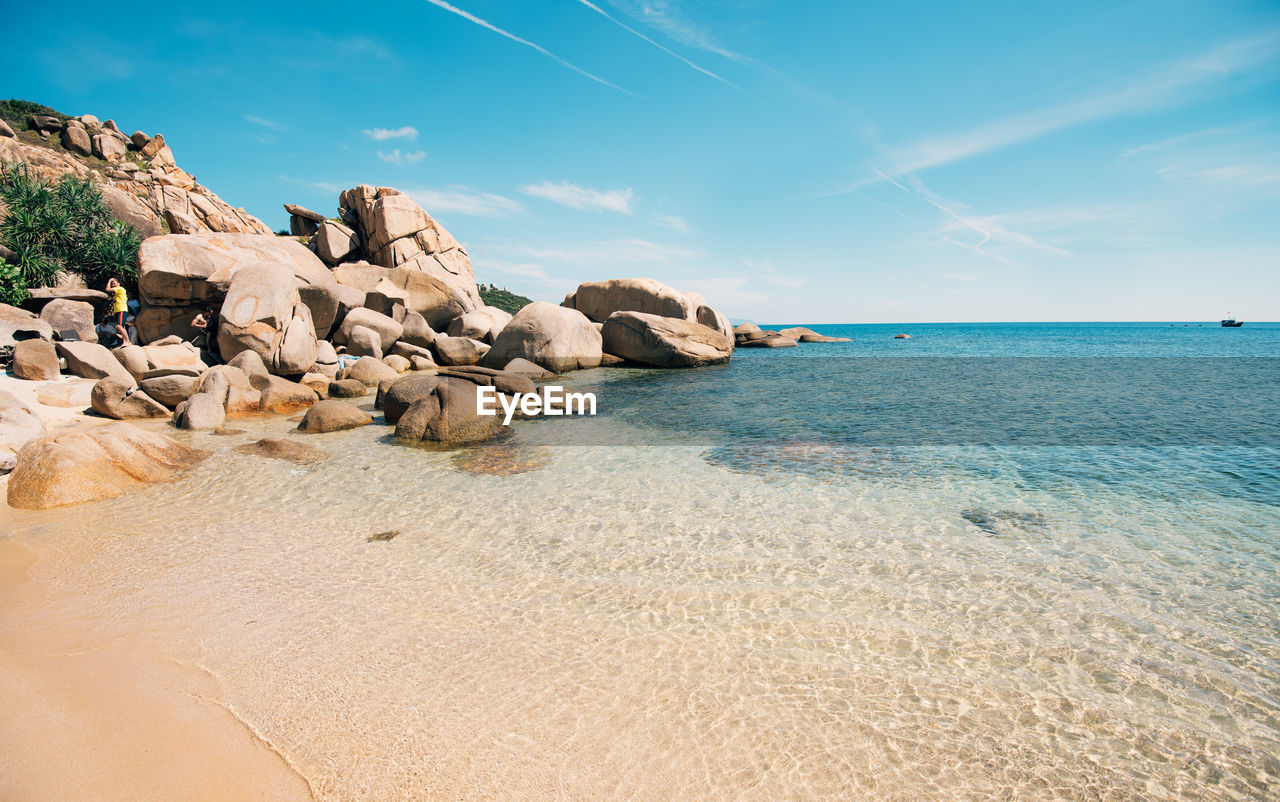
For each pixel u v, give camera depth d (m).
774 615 5.50
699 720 4.13
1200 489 8.91
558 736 3.96
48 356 14.95
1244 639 5.06
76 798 3.33
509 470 10.24
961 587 5.99
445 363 25.09
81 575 6.34
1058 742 3.92
